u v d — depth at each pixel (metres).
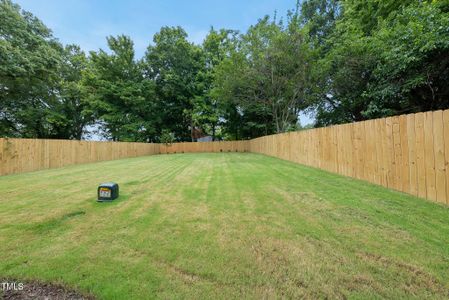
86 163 11.73
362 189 4.09
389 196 3.58
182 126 27.58
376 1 8.26
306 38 12.41
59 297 1.51
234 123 25.11
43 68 12.23
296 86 13.22
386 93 6.30
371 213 2.88
